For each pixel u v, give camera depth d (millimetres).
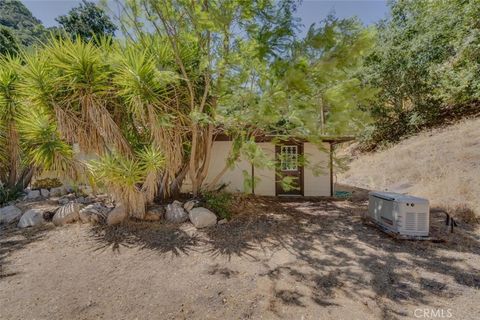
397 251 3611
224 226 4684
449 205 5188
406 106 13414
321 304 2555
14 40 11688
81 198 6281
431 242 3812
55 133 4828
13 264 3396
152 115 4512
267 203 6598
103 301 2643
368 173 10398
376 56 12539
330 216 5352
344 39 3637
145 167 4633
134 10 4676
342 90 3982
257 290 2805
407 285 2820
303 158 6133
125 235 4277
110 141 4703
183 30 4715
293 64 3768
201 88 5270
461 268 3115
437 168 7777
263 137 6820
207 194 5789
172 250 3785
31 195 6691
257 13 4137
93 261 3475
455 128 10406
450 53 10797
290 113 4074
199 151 6074
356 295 2682
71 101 4527
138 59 4336
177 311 2494
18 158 6645
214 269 3258
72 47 4336
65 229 4527
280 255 3615
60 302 2625
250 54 4223
